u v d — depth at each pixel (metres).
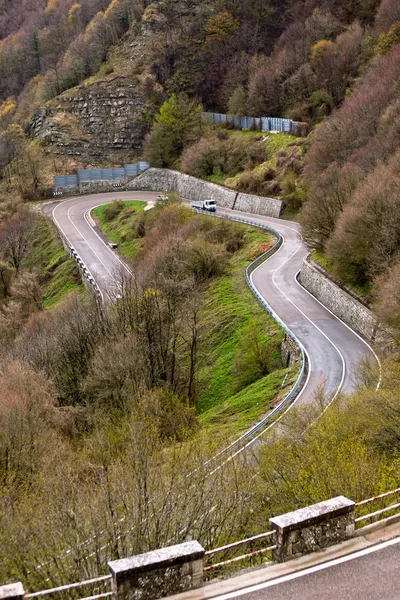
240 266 74.88
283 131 117.12
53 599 17.12
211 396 51.81
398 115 77.69
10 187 128.38
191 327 54.84
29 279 85.06
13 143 141.25
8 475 29.55
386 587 13.46
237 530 20.97
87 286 79.38
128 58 152.38
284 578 13.69
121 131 141.88
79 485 24.70
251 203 100.75
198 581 13.31
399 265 45.00
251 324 54.91
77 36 173.50
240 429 39.53
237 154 115.31
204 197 113.75
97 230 104.31
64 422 40.31
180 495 21.06
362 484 20.67
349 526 15.06
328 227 64.06
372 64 110.56
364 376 39.19
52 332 56.34
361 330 53.06
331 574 13.83
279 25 152.25
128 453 23.53
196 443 26.27
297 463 23.88
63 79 154.25
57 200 124.12
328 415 28.23
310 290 65.00
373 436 26.70
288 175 98.62
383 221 51.47
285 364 51.41
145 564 12.62
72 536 18.81
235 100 129.38
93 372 46.81
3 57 184.25
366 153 74.38
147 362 49.78
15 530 19.44
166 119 128.88
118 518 19.94
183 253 72.19
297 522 14.24
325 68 120.88
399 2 119.12
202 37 152.62
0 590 11.69
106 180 131.62
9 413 34.00
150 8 158.12
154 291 55.25
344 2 142.62
